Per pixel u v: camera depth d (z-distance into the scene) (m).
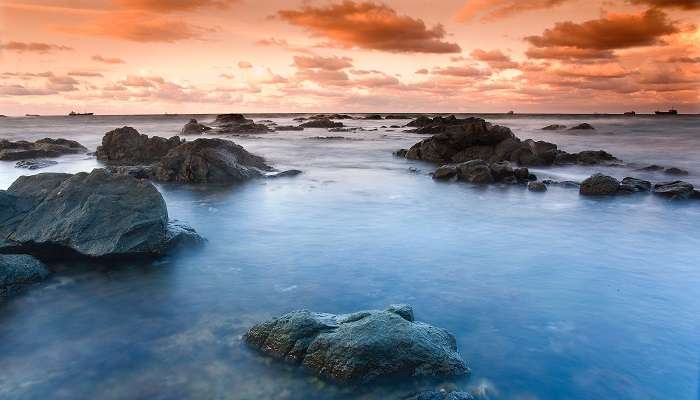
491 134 36.88
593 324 9.45
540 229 16.56
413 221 17.58
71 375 7.73
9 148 38.69
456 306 10.23
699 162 36.69
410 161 37.50
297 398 7.12
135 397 7.16
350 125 105.31
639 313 9.95
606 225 17.23
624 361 8.20
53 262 12.84
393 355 7.52
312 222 17.31
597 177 23.50
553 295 10.82
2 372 7.81
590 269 12.54
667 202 21.44
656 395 7.33
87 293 10.93
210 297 10.71
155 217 13.24
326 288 11.20
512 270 12.41
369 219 17.83
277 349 8.16
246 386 7.39
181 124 108.50
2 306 10.27
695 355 8.38
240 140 57.66
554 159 35.00
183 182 26.03
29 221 13.26
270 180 27.14
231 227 16.55
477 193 23.39
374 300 10.53
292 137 63.09
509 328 9.30
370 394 7.18
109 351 8.44
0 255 11.37
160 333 9.07
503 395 7.27
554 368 7.96
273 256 13.45
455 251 13.93
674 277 11.99
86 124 106.06
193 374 7.71
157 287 11.27
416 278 11.80
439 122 86.75
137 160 33.38
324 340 7.82
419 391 7.24
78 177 14.33
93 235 12.74
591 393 7.36
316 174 29.75
